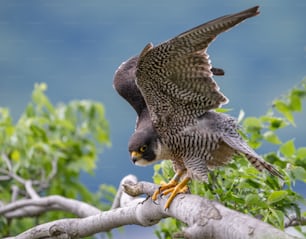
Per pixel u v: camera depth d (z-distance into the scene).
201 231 7.15
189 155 9.44
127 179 10.04
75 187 14.27
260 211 8.67
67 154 14.48
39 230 9.24
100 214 9.12
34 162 14.10
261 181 8.96
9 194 14.54
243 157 9.55
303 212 9.04
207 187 9.37
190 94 9.15
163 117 9.40
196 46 8.57
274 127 10.20
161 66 8.83
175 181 9.51
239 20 8.05
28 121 13.87
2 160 14.33
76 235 9.20
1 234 13.52
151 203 8.74
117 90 10.20
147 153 9.59
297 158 9.69
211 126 9.28
